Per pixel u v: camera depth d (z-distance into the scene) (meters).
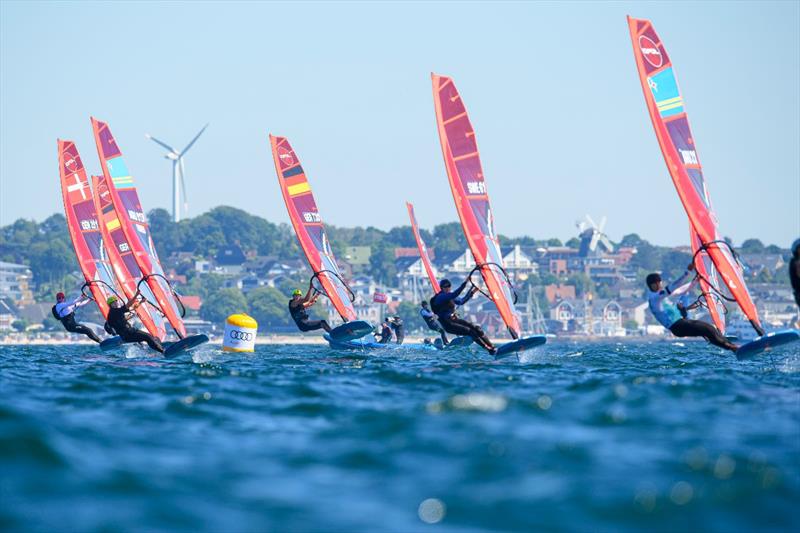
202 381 71.88
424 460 40.88
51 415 51.00
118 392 63.66
